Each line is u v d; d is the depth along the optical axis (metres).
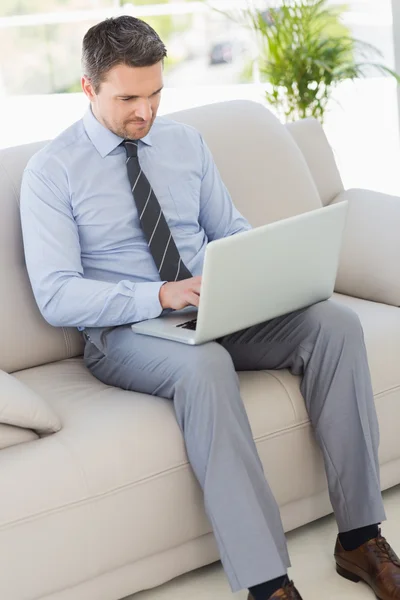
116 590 1.77
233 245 1.65
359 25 3.95
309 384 1.91
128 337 1.96
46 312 2.00
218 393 1.72
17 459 1.66
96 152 2.07
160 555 1.81
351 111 4.22
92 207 2.05
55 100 4.91
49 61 4.85
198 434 1.73
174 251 2.07
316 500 2.03
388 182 4.24
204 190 2.24
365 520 1.84
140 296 1.92
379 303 2.34
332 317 1.90
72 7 4.78
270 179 2.45
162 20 4.71
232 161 2.41
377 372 2.04
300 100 3.71
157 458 1.73
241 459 1.70
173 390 1.80
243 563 1.67
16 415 1.71
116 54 1.91
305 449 1.94
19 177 2.14
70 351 2.18
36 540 1.61
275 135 2.52
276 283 1.79
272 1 3.74
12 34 4.79
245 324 1.83
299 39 3.65
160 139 2.17
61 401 1.92
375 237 2.37
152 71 1.95
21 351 2.11
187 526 1.79
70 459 1.67
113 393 1.94
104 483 1.67
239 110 2.51
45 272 1.97
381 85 4.11
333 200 2.64
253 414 1.87
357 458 1.86
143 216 2.06
